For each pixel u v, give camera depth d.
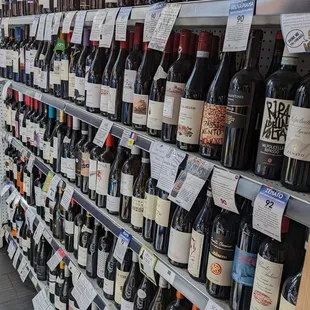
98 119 1.52
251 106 0.90
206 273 1.08
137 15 1.22
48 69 2.06
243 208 1.02
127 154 1.54
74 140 1.91
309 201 0.73
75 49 1.80
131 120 1.39
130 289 1.48
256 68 0.93
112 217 1.53
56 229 2.13
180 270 1.16
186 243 1.14
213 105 0.99
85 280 1.78
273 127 0.83
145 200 1.33
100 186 1.59
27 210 2.51
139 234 1.40
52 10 1.95
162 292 1.33
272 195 0.79
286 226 0.79
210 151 1.01
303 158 0.76
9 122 2.88
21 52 2.43
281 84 0.81
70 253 2.01
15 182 2.89
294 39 0.70
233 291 0.97
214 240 1.01
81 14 1.55
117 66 1.43
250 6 0.80
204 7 0.93
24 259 2.65
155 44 1.07
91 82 1.57
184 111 1.07
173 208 1.22
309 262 0.68
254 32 0.90
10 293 2.57
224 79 0.99
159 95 1.21
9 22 2.43
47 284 2.36
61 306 2.06
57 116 2.13
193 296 1.07
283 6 0.73
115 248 1.45
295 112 0.76
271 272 0.85
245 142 0.92
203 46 1.04
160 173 1.15
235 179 0.90
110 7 1.40
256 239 0.91
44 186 2.10
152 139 1.22
